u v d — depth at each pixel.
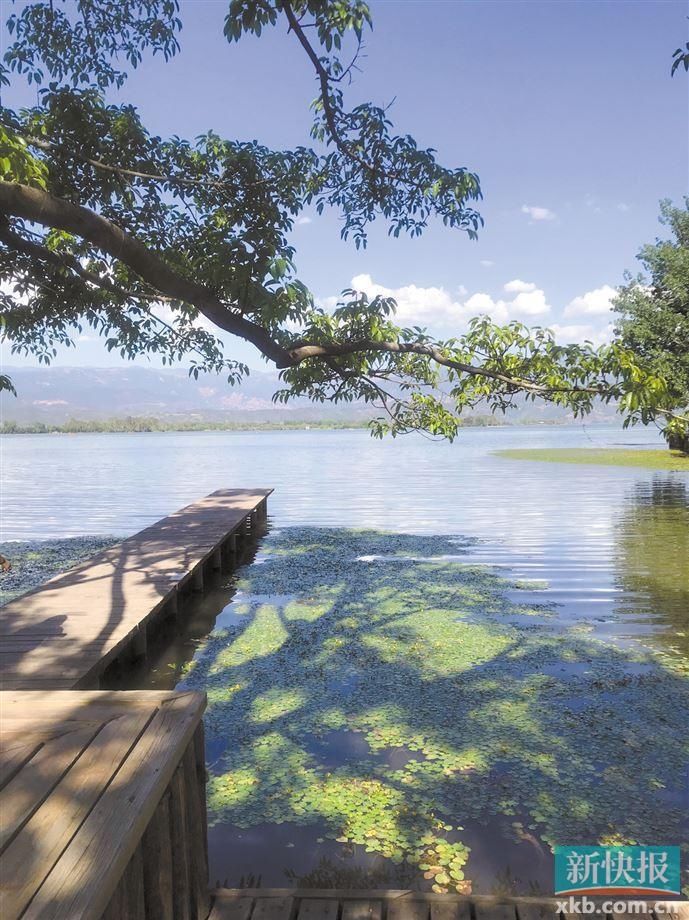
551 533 13.91
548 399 4.87
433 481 26.48
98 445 86.88
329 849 3.67
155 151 6.20
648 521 15.27
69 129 5.90
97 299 7.23
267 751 4.84
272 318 5.23
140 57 6.39
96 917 1.75
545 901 2.88
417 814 4.00
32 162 4.02
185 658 6.97
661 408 4.46
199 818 2.80
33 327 7.38
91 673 5.24
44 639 5.90
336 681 6.19
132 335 7.55
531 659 6.62
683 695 5.69
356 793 4.25
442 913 2.82
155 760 2.39
